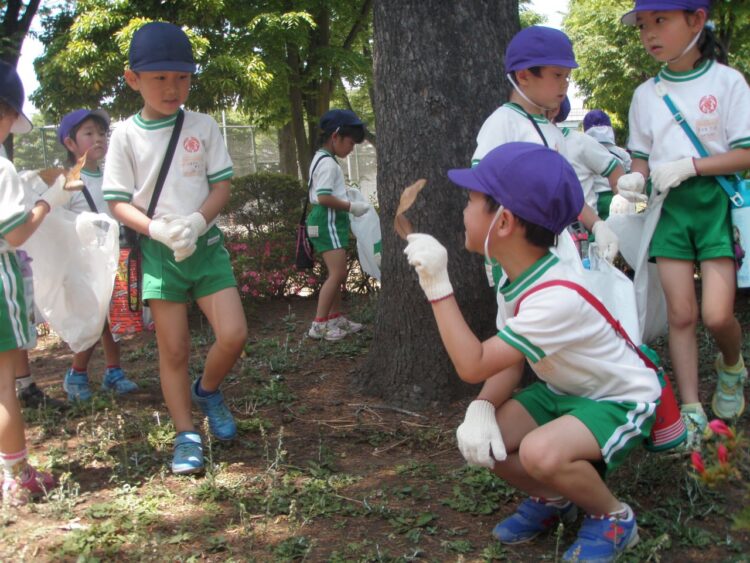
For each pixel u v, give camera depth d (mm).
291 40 14438
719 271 3762
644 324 3887
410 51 4402
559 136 3842
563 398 2908
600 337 2713
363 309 7305
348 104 21812
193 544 3062
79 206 5086
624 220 3996
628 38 20156
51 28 15367
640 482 3387
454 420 4348
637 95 3990
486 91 4453
